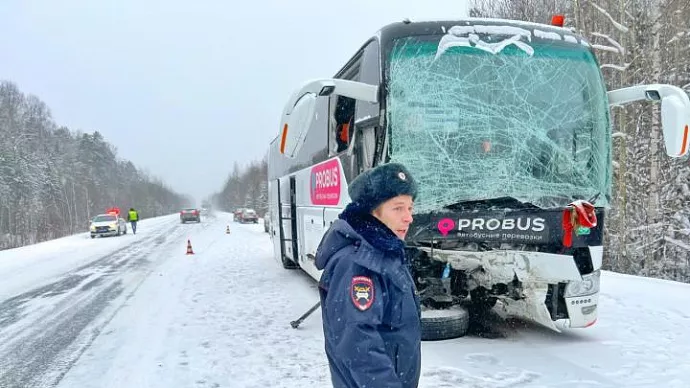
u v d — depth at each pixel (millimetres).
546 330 5957
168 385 4617
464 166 5125
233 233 28297
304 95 5156
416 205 5043
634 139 16109
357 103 5883
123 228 31078
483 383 4293
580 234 5047
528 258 5062
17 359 5719
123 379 4863
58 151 81875
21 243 45219
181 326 6840
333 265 1950
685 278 15055
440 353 5090
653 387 4176
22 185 55469
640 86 5426
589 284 5238
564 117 5320
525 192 5109
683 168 15930
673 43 15648
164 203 138500
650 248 14648
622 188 14594
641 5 15180
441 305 5742
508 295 5582
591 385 4238
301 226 9820
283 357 5305
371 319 1823
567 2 19688
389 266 1927
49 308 8648
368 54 5648
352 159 6035
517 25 5578
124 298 9234
